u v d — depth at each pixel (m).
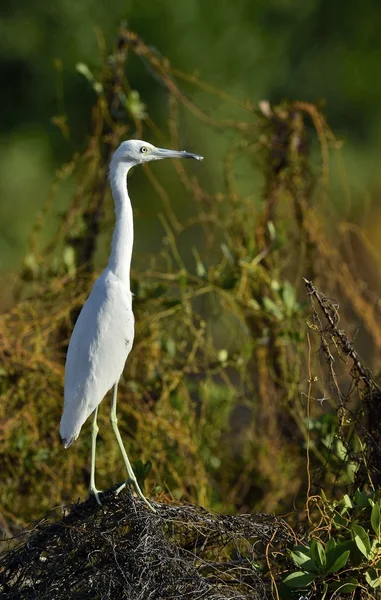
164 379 10.87
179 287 11.06
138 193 21.28
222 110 20.69
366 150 22.44
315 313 7.98
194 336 11.31
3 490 10.20
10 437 10.38
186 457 10.66
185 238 20.33
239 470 11.46
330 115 22.59
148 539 6.98
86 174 12.11
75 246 11.69
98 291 8.40
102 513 7.44
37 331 10.62
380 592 7.31
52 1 20.56
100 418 10.63
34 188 20.73
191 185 12.63
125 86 12.51
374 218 21.59
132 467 8.83
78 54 20.53
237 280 10.99
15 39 20.75
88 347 8.20
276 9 22.00
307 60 22.30
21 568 7.26
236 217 11.70
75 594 6.92
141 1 20.67
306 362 11.34
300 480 10.31
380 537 7.30
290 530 7.64
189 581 6.89
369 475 7.88
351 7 22.22
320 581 7.12
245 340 11.31
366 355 13.26
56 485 10.29
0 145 21.22
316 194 11.99
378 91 22.69
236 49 21.38
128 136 13.32
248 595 6.99
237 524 7.46
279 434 11.17
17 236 20.17
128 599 6.69
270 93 21.88
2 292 12.46
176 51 20.84
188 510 7.48
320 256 11.52
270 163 11.67
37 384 10.52
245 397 11.40
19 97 21.42
